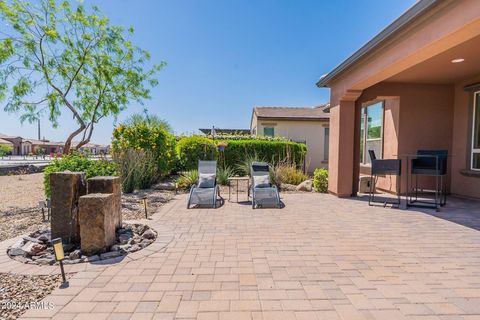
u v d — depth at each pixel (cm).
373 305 228
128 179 761
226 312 219
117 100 851
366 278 275
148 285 261
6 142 4816
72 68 781
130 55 827
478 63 567
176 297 240
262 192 634
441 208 593
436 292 249
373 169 620
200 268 297
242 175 1089
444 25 363
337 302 233
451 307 225
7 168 1433
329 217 518
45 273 283
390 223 475
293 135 1588
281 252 343
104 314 216
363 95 732
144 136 880
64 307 225
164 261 315
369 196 687
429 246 363
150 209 579
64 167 538
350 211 568
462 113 727
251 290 252
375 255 333
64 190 360
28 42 698
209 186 677
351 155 725
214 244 370
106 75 789
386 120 823
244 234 413
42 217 496
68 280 270
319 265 305
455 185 749
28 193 785
